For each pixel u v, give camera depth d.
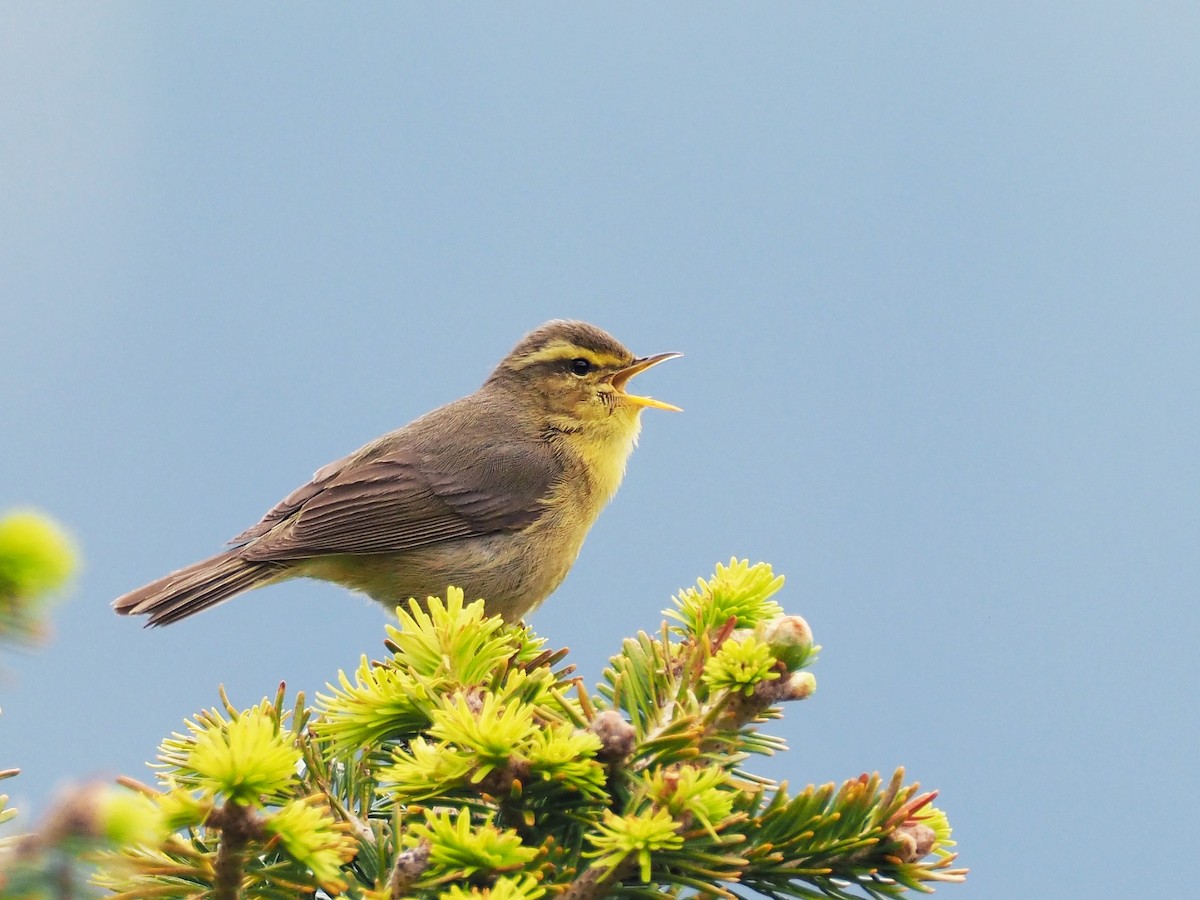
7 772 1.40
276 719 1.81
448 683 1.80
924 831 1.60
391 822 1.71
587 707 1.64
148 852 1.47
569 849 1.57
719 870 1.52
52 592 0.86
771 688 1.71
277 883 1.51
